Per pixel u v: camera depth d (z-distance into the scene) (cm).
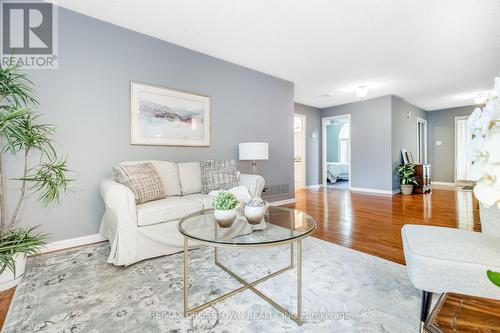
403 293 148
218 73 342
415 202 439
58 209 224
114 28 254
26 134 172
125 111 261
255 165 380
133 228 189
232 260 197
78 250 220
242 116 372
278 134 425
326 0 220
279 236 133
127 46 263
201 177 290
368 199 475
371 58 346
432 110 736
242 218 172
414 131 660
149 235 195
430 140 743
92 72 241
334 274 171
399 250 215
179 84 303
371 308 133
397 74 411
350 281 162
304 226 150
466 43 301
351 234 259
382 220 316
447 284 103
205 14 240
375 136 567
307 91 512
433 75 415
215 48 313
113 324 122
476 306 133
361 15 243
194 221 167
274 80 418
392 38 288
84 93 237
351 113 616
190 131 312
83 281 164
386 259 196
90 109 240
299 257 128
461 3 223
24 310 133
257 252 214
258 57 342
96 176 243
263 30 270
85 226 237
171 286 158
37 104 214
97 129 244
